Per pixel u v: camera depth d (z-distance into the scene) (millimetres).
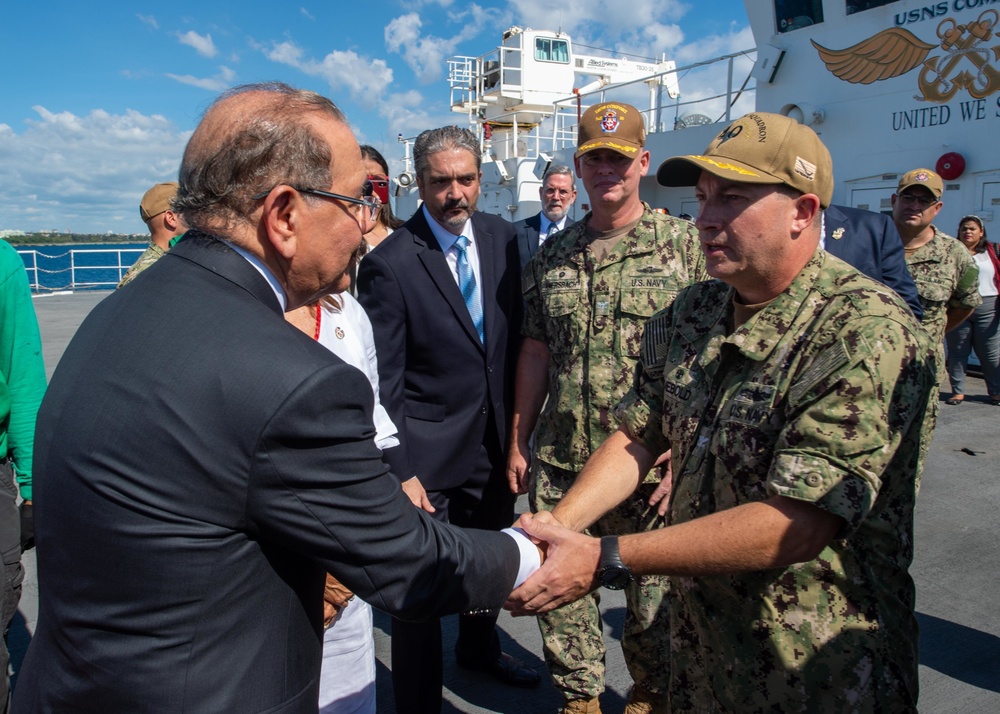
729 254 1532
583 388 2668
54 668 1175
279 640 1192
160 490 1082
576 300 2695
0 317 2281
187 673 1107
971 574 3781
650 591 2490
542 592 1601
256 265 1238
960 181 7738
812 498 1360
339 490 1151
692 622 1702
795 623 1504
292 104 1231
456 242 2854
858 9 8305
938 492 4910
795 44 9047
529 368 3000
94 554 1104
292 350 1147
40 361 2416
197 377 1101
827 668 1491
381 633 3520
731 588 1561
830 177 1539
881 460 1391
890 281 3717
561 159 11391
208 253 1221
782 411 1496
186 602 1102
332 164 1238
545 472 2805
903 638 1546
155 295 1191
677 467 1750
